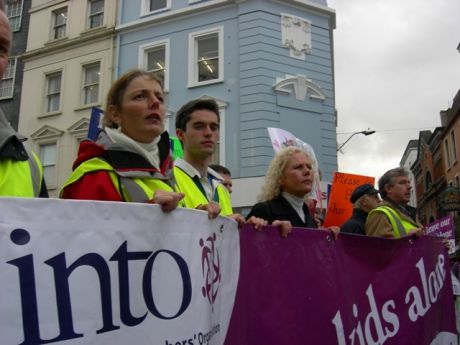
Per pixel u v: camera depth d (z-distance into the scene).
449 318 3.27
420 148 46.81
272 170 2.98
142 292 1.43
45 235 1.25
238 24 13.95
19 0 18.86
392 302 2.81
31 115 17.23
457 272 8.70
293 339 2.22
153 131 1.99
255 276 2.14
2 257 1.18
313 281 2.38
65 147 16.22
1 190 1.54
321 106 14.02
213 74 14.32
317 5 14.40
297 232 2.36
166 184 2.00
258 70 13.41
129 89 2.01
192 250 1.61
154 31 15.33
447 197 29.41
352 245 2.68
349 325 2.51
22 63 18.28
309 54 14.17
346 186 5.46
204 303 1.63
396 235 3.39
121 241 1.41
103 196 1.75
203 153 2.81
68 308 1.27
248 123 13.21
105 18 16.28
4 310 1.16
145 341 1.41
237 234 2.06
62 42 16.92
